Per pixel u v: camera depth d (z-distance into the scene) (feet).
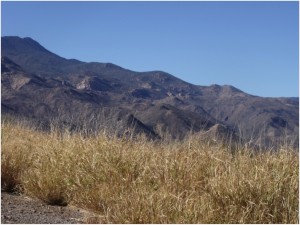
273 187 23.22
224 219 21.71
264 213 22.33
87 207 25.99
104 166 28.32
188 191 24.34
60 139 33.45
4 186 29.14
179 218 21.49
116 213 22.80
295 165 25.36
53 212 25.41
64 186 27.96
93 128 32.91
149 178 26.84
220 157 27.96
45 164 29.76
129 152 30.09
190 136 30.78
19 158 31.30
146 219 21.74
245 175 24.38
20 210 25.00
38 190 27.76
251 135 29.19
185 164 27.35
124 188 25.93
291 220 22.16
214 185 23.58
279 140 27.89
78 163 28.91
